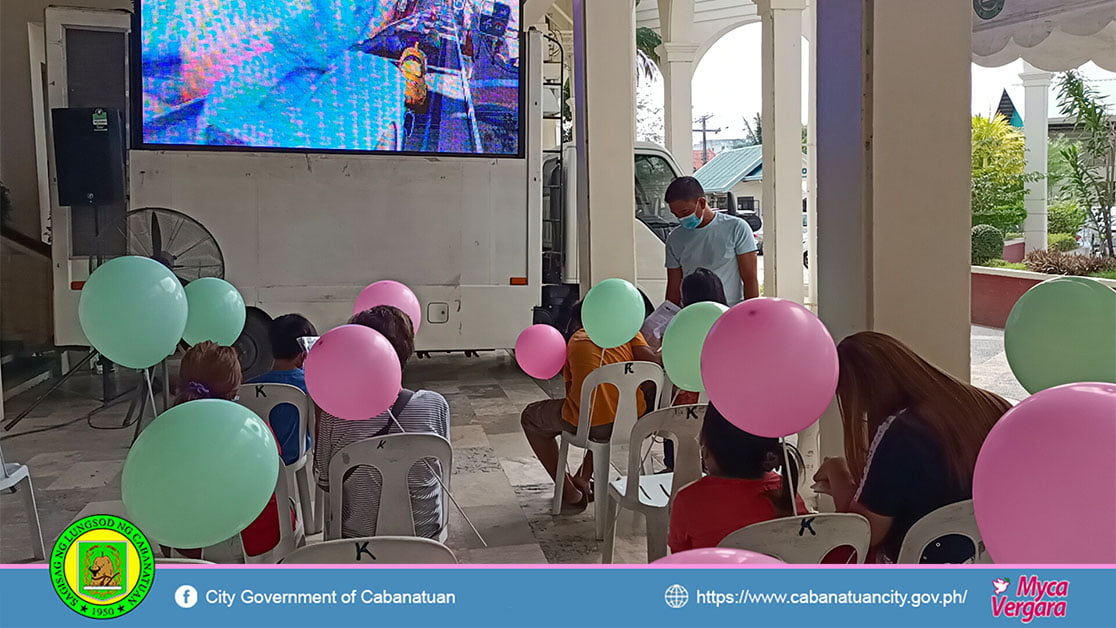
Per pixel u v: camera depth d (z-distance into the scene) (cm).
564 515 421
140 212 584
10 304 811
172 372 715
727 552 146
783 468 227
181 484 177
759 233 2500
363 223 691
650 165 812
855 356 226
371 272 695
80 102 627
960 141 317
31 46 808
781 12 954
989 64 777
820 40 341
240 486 183
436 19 693
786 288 977
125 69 634
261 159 667
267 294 677
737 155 2786
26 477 357
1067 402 144
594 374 384
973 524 198
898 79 312
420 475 295
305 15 669
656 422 316
